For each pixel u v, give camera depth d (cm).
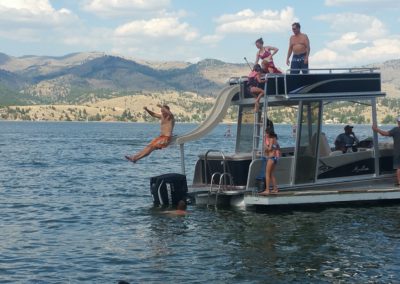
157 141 1927
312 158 1875
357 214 1728
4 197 2250
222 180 1908
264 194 1734
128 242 1401
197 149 6100
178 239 1424
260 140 1842
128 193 2367
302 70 1816
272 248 1320
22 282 1076
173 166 3859
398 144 1869
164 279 1088
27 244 1388
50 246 1366
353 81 1895
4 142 8044
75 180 2917
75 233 1523
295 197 1742
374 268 1154
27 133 12962
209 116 1964
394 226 1556
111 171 3459
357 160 1939
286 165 1845
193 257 1247
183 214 1764
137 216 1766
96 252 1302
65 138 9919
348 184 1917
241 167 1861
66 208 1950
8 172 3378
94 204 2041
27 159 4572
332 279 1084
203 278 1092
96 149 6366
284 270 1143
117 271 1144
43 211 1892
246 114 2009
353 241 1384
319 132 1886
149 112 1945
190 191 1936
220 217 1702
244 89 1950
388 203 1916
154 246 1353
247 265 1180
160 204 1944
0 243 1399
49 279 1095
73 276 1113
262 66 1839
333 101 1880
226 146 6806
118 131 15812
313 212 1764
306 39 1869
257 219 1666
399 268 1154
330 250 1298
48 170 3528
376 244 1352
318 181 1884
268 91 1806
